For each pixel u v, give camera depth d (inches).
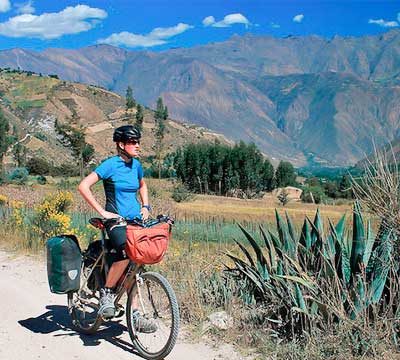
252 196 2827.3
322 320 217.6
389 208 212.1
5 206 645.3
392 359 197.6
